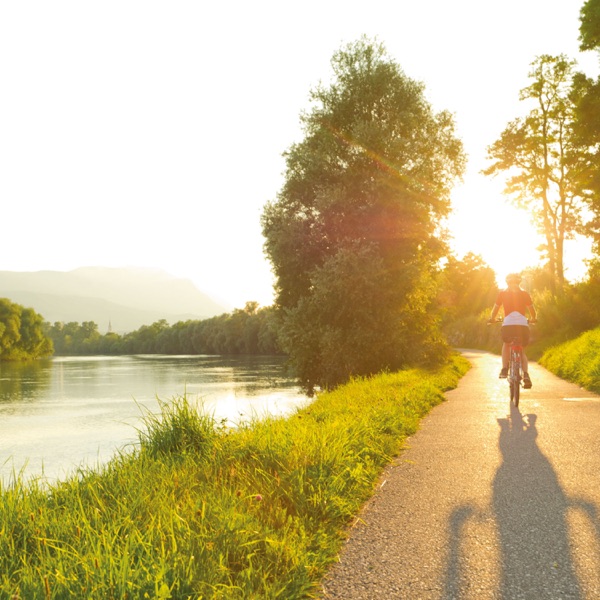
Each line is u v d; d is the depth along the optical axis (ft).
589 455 17.81
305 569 9.65
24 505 11.73
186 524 10.50
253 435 18.26
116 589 8.14
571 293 110.52
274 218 85.76
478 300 317.83
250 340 378.94
